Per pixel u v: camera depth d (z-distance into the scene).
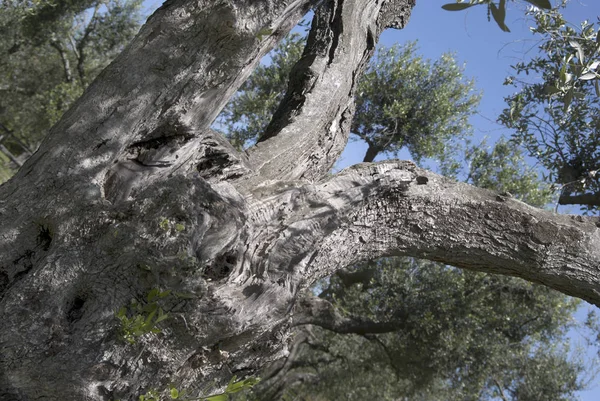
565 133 6.11
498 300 10.05
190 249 2.23
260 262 2.44
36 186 2.55
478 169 9.77
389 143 9.47
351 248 3.27
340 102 4.25
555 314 10.05
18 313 2.26
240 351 2.75
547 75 5.73
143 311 2.24
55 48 15.91
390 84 9.43
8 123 16.81
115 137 2.65
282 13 2.59
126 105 2.64
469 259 3.66
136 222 2.30
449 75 9.55
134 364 2.29
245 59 2.68
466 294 9.73
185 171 2.98
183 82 2.66
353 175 3.10
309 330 12.60
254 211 2.56
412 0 5.27
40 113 16.34
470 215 3.49
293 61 9.55
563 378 11.14
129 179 2.83
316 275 3.17
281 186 2.87
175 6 2.63
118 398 2.34
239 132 9.92
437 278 9.75
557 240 3.56
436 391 11.16
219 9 2.50
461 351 9.54
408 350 10.22
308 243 2.65
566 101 2.71
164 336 2.27
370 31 4.84
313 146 3.87
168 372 2.38
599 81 2.69
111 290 2.27
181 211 2.29
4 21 11.91
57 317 2.27
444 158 9.82
